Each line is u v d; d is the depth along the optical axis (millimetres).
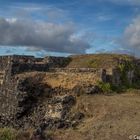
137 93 81938
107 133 59219
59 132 62250
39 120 72812
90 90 77438
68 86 79312
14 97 79812
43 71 90125
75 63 97000
